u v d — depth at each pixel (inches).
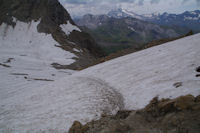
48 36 4077.3
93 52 4901.6
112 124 339.3
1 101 790.5
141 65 825.5
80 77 1047.0
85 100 602.9
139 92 512.1
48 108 593.9
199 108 252.5
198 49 661.9
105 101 553.0
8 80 1203.9
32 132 437.4
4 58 2172.7
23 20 4456.2
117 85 680.4
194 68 496.1
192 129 221.6
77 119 459.2
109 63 1193.4
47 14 4813.0
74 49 3873.0
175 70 557.0
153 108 329.7
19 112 601.9
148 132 259.3
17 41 3708.2
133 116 335.9
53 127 442.0
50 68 2135.8
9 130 465.4
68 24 5433.1
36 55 3043.8
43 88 943.0
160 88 463.8
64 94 732.7
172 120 260.4
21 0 4906.5
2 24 4151.1
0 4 4655.5
